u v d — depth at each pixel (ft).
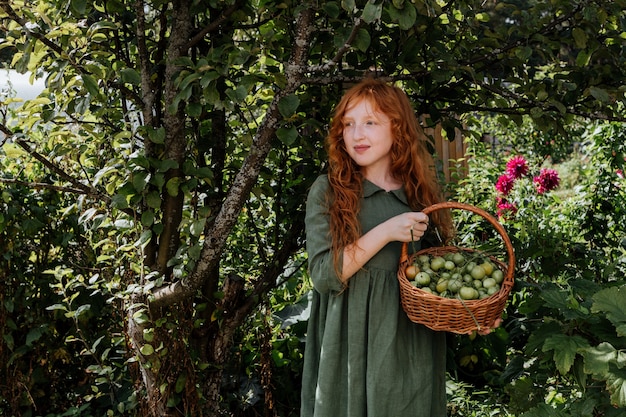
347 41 6.61
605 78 8.25
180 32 7.54
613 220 13.42
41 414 9.68
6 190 8.86
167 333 7.92
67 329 9.88
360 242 6.41
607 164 13.44
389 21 7.50
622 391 6.38
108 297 9.90
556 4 7.75
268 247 10.08
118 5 7.62
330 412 6.75
